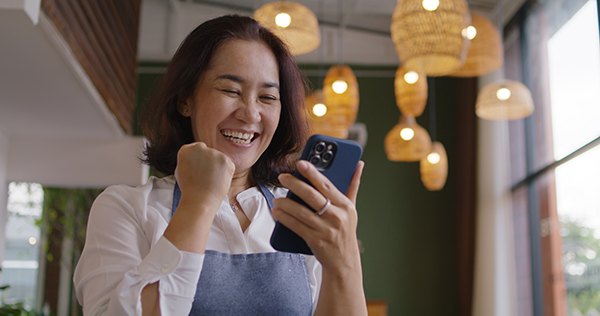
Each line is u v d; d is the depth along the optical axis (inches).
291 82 44.6
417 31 120.0
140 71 257.8
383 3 249.9
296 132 45.9
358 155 35.0
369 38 272.1
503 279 226.4
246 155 40.2
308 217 31.8
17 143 135.6
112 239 36.1
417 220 259.4
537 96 214.4
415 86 168.6
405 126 199.2
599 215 167.8
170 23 264.8
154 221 37.6
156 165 44.7
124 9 140.6
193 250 32.3
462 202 247.1
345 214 32.5
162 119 44.5
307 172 31.8
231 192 42.6
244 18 41.8
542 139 210.4
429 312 252.4
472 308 237.8
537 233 211.0
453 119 266.7
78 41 96.8
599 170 167.5
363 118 265.0
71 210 232.8
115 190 38.6
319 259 33.3
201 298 34.8
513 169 233.1
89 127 131.0
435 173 204.7
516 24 231.6
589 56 175.8
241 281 36.4
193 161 33.7
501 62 169.6
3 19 75.6
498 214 232.1
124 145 138.4
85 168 136.6
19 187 227.3
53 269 233.9
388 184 261.4
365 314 34.2
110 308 31.3
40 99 112.3
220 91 39.4
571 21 189.3
